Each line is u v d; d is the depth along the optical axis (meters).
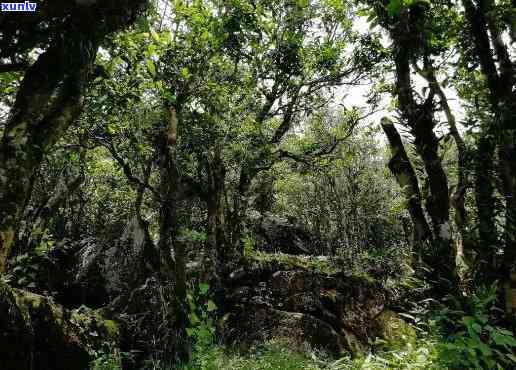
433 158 3.99
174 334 7.14
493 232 4.00
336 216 18.52
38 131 3.16
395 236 17.39
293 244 13.91
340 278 9.48
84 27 3.33
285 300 8.85
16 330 4.51
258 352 7.16
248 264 9.53
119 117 6.72
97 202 14.86
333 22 11.09
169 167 7.18
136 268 9.00
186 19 6.90
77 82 3.34
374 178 18.22
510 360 3.45
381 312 9.32
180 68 7.04
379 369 4.43
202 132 8.24
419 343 4.45
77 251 9.96
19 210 3.06
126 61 6.68
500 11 4.17
